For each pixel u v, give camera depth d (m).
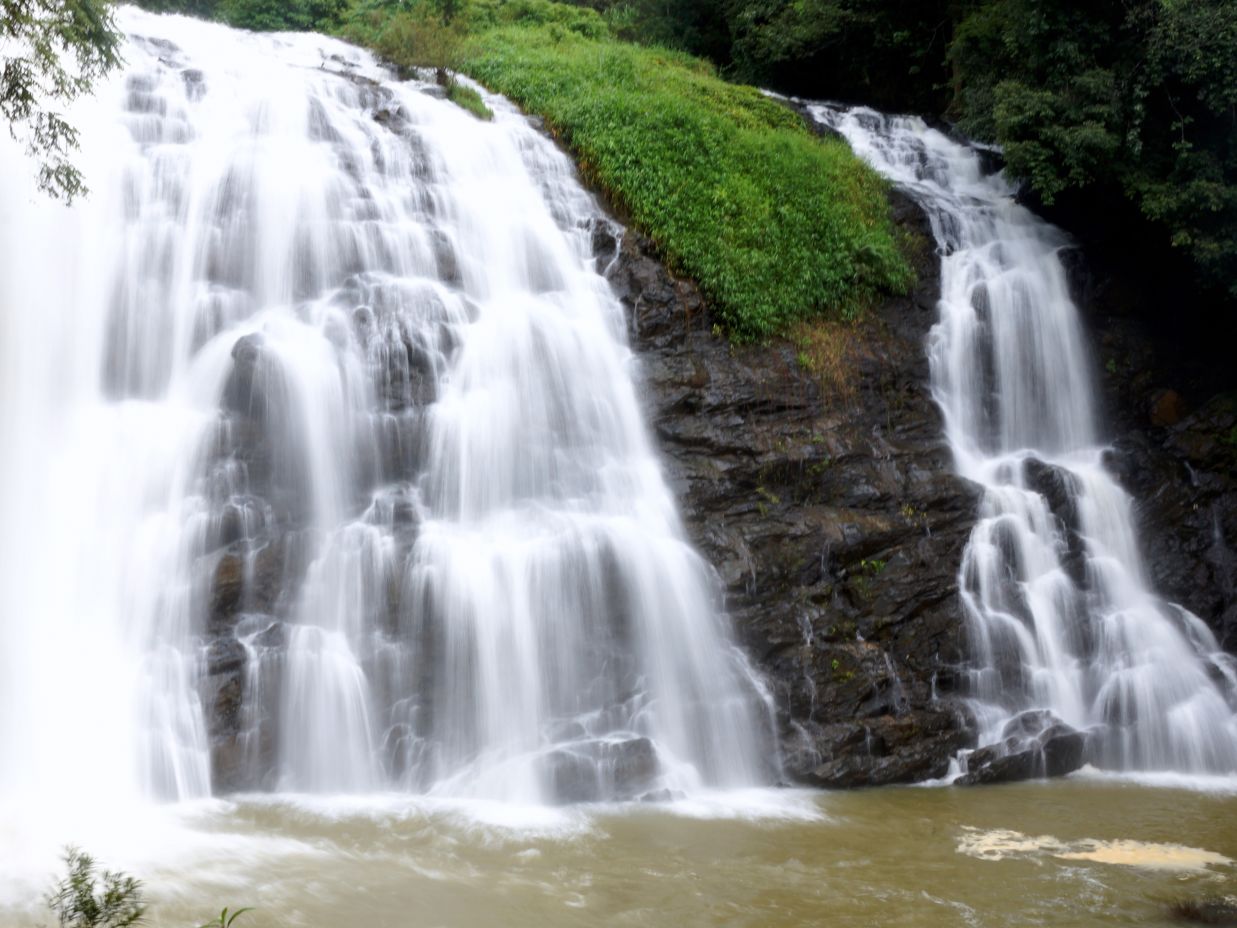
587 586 13.36
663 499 15.22
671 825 11.31
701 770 13.27
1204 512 18.42
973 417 19.27
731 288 17.50
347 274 15.17
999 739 14.60
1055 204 21.92
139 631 11.73
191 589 12.03
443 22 26.64
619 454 15.52
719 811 11.96
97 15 12.40
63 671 11.24
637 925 8.58
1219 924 8.88
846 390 17.72
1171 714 15.55
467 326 15.03
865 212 20.48
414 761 12.10
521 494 14.54
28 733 10.92
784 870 10.03
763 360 17.36
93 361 13.30
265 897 8.58
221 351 13.64
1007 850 10.88
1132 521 18.16
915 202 21.25
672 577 13.99
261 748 11.62
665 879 9.63
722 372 16.83
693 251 17.77
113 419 12.73
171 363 13.80
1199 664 16.47
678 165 19.16
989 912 9.09
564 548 13.38
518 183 17.98
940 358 19.25
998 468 18.03
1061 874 10.11
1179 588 17.58
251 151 15.48
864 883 9.76
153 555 12.02
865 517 16.00
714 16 30.89
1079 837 11.41
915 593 15.47
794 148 20.88
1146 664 16.06
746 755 13.50
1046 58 19.94
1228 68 18.05
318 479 13.16
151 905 8.20
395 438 13.78
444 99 19.53
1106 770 14.97
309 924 8.15
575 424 15.32
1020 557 16.50
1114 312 20.80
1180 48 18.22
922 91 28.06
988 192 23.14
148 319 13.79
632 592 13.58
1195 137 19.61
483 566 12.91
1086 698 15.81
